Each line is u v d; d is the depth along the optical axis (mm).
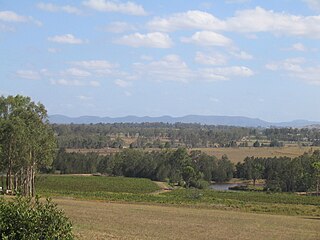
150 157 164375
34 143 73062
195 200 89750
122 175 166000
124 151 171375
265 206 79688
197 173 148500
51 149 76688
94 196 91312
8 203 12883
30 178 75188
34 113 76188
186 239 35875
